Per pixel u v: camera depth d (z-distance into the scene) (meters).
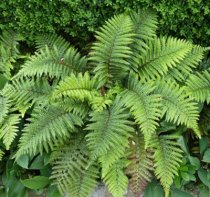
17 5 2.41
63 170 2.20
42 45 2.48
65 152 2.23
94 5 2.36
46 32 2.51
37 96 2.31
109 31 2.27
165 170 2.15
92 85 2.28
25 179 2.30
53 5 2.39
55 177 2.26
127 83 2.30
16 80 2.33
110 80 2.34
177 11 2.35
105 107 2.18
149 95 2.14
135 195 2.24
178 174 2.26
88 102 2.22
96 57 2.28
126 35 2.24
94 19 2.41
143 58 2.34
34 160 2.31
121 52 2.26
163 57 2.29
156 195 2.28
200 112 2.42
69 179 2.20
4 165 2.43
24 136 2.12
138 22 2.35
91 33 2.53
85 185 2.20
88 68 2.40
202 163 2.36
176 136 2.22
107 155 2.08
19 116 2.38
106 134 2.06
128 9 2.35
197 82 2.29
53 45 2.45
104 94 2.31
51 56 2.33
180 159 2.27
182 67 2.33
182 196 2.28
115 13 2.39
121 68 2.31
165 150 2.20
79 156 2.21
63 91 2.10
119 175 2.16
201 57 2.34
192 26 2.43
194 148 2.43
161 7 2.32
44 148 2.32
